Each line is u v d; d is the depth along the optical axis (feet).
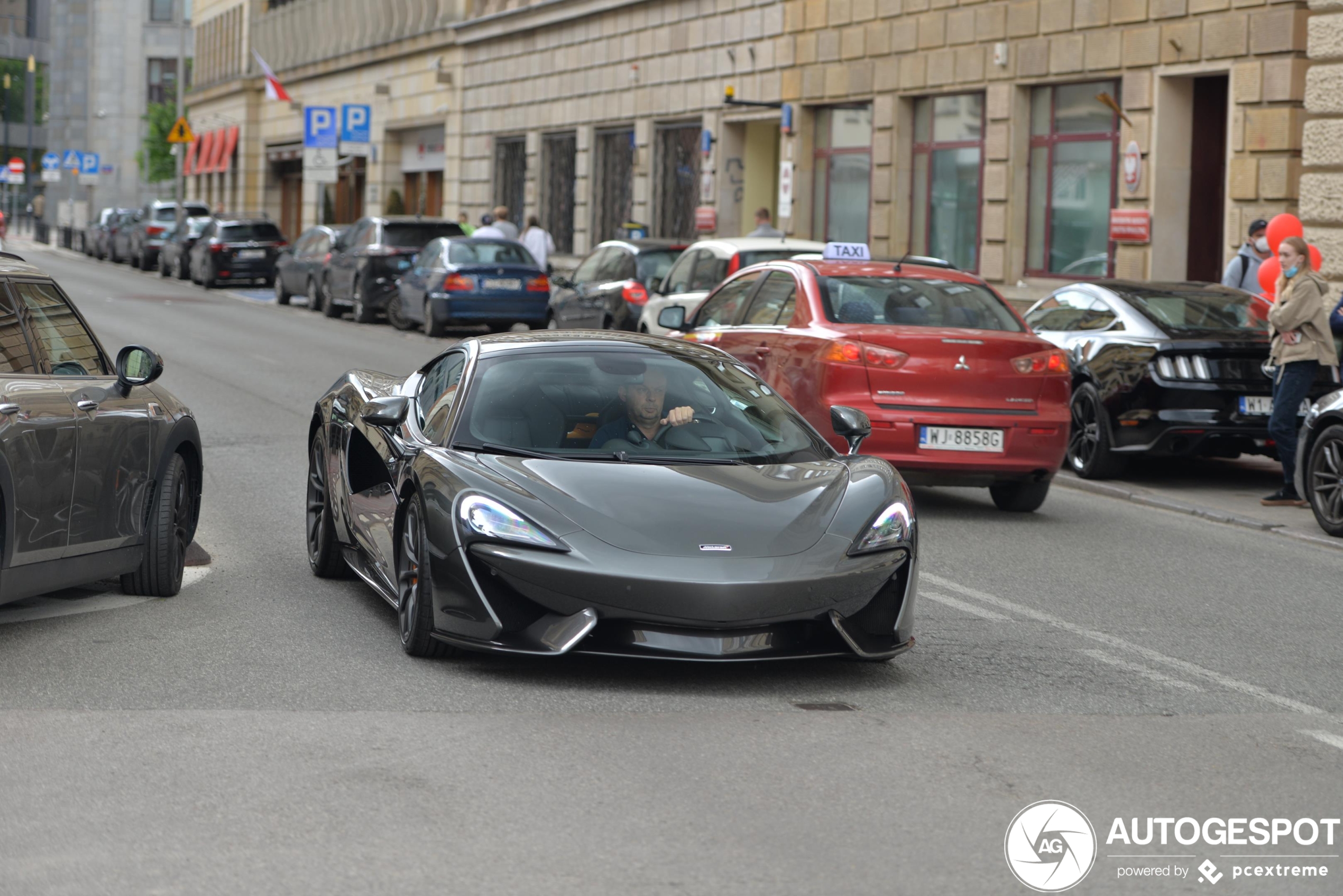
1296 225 49.14
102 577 24.08
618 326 67.21
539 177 131.13
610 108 119.03
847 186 93.25
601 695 20.20
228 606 25.16
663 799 16.10
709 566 19.86
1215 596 28.48
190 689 20.07
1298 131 62.49
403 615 22.09
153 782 16.35
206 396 57.82
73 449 22.50
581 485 21.03
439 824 15.21
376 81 164.66
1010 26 77.92
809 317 36.65
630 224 104.32
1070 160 76.02
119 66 345.10
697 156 109.19
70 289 125.49
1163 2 68.54
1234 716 20.22
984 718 19.69
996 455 35.47
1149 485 43.57
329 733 18.20
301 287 109.91
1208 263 69.97
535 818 15.43
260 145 207.41
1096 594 28.25
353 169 175.94
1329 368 41.93
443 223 97.25
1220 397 41.75
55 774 16.57
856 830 15.33
